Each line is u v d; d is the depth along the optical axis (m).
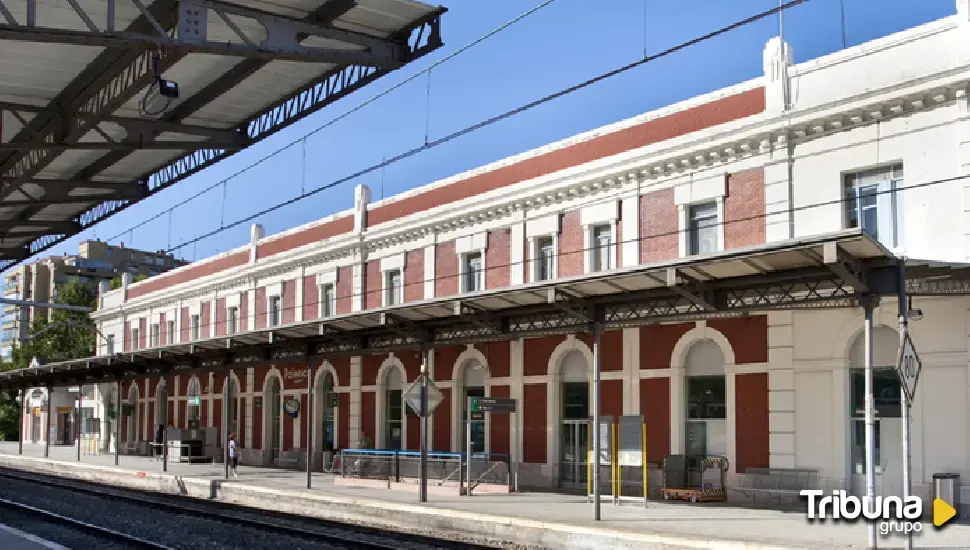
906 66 16.06
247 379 35.09
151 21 10.69
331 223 31.11
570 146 22.52
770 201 18.00
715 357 19.27
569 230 22.34
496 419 23.81
